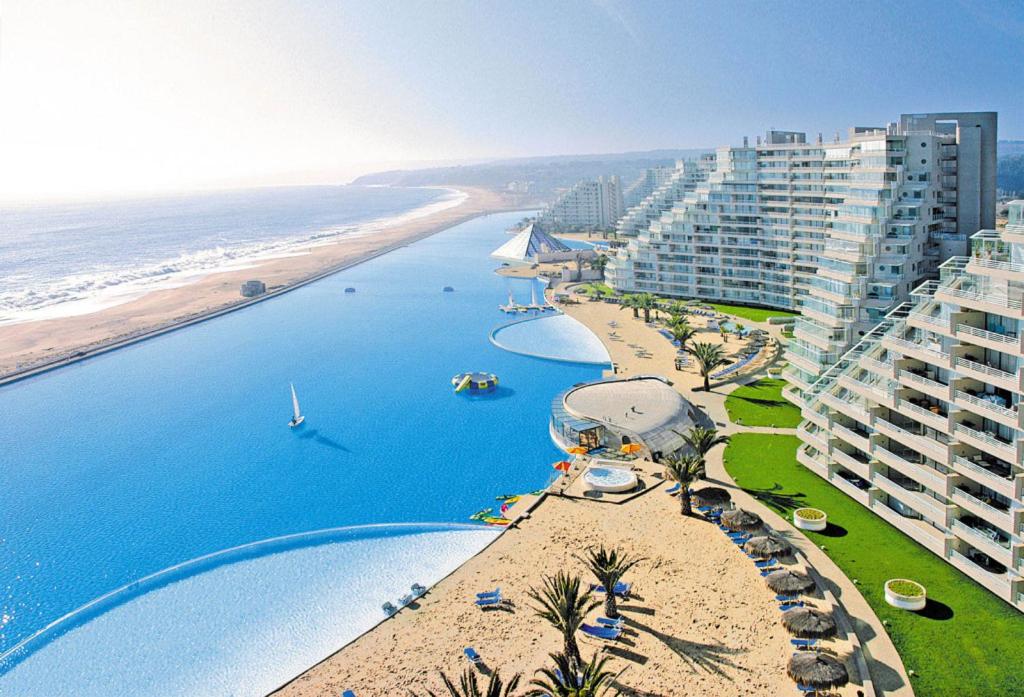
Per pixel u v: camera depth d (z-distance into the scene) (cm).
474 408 11000
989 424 5628
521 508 7550
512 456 9094
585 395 9919
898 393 6400
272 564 6938
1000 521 5284
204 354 15412
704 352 10662
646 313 15500
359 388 12419
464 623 5553
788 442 8588
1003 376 5219
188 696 5234
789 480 7600
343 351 15100
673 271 17538
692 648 4988
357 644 5438
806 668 4497
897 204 10256
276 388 12712
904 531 6381
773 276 15600
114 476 9288
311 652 5594
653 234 17988
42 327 18575
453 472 8744
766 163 15325
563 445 9112
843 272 9775
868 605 5409
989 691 4462
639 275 18338
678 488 7575
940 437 6256
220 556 7144
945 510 5862
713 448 8575
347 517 7788
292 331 17238
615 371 11912
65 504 8544
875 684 4578
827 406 7675
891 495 6619
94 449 10256
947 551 5853
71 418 11625
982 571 5500
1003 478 5288
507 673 4866
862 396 6988
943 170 11162
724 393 10438
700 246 16850
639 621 5372
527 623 5466
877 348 6981
